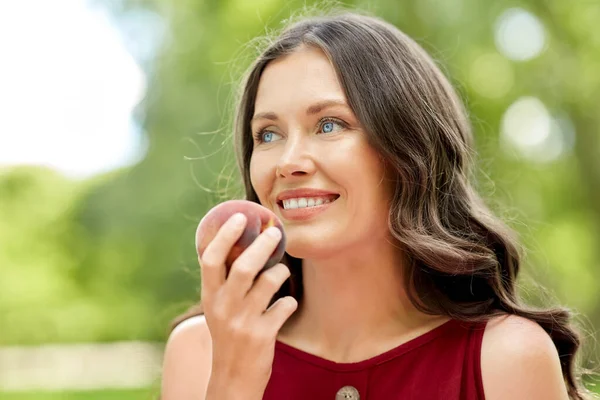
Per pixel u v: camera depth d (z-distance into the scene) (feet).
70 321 76.54
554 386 6.42
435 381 6.57
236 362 5.74
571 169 29.14
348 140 6.38
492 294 7.14
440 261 6.73
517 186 27.40
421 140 6.86
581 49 28.25
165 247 32.30
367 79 6.59
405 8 24.48
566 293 30.19
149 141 30.14
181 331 7.67
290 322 7.29
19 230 65.31
